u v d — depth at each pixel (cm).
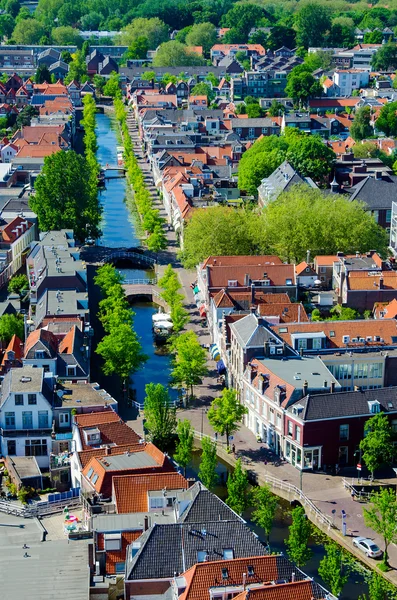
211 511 17762
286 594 15112
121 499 19075
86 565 18088
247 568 15938
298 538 18525
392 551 19738
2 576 17812
